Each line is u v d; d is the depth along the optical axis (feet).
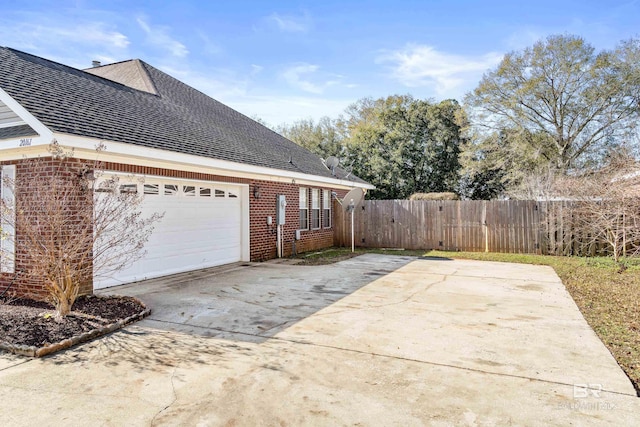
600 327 16.08
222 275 28.17
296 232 42.04
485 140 80.59
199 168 28.68
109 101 27.09
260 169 33.81
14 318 16.63
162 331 15.72
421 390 10.58
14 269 20.27
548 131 75.82
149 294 21.95
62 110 20.95
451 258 38.17
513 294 22.13
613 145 68.49
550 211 40.37
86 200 19.62
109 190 18.97
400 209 47.44
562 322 16.71
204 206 30.89
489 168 81.41
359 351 13.41
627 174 32.55
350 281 26.05
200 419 9.20
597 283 25.02
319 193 47.83
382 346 13.88
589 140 72.59
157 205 26.58
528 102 75.56
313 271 30.12
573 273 28.78
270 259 37.52
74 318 16.58
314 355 13.07
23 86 21.27
